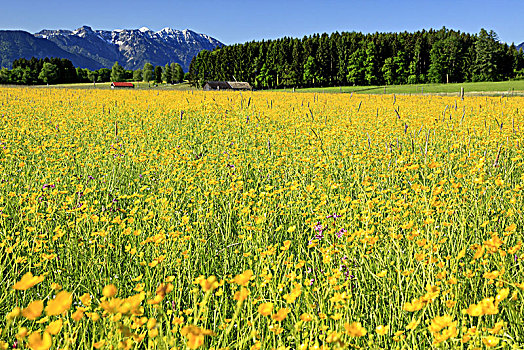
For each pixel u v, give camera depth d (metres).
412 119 14.41
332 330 2.02
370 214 3.68
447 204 3.84
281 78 110.56
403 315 2.29
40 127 11.20
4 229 3.38
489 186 4.38
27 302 2.50
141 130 11.12
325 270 2.85
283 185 5.47
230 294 2.69
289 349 2.09
